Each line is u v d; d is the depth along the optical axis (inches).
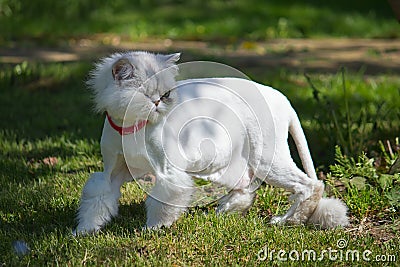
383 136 450.3
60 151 458.3
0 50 828.6
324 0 1218.6
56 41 898.7
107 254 294.8
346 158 396.2
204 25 1035.3
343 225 336.2
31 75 652.7
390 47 904.9
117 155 303.1
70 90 630.5
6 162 428.8
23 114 551.2
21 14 1023.0
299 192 328.2
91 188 307.9
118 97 280.1
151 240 307.3
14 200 363.3
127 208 351.6
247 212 348.8
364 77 700.0
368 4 1196.5
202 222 328.2
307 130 479.8
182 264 290.2
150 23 1040.8
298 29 1026.7
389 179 364.5
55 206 354.9
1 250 303.3
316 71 732.0
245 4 1186.6
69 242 307.1
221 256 299.3
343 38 994.7
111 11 1106.7
